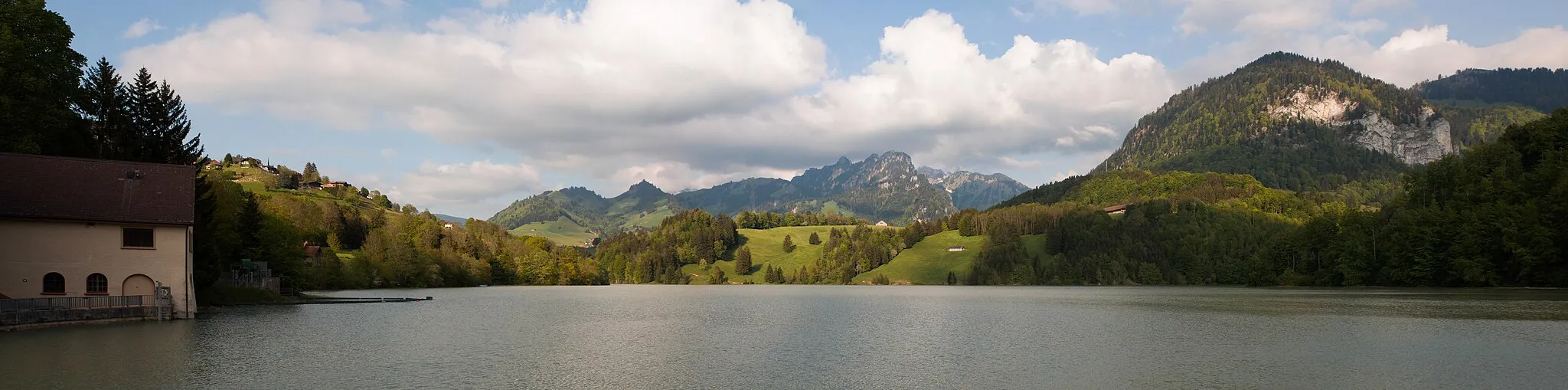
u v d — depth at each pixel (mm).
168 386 25656
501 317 61438
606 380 28406
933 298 111250
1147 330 47719
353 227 198750
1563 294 91688
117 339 39125
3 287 48125
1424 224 127062
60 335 41250
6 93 52906
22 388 24766
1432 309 65312
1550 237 108812
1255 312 64938
